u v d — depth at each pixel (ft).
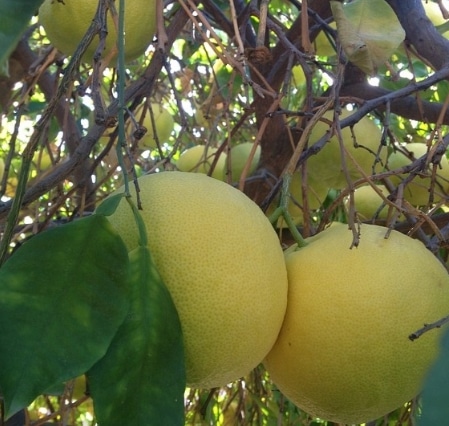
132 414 1.04
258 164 2.62
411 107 2.57
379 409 1.29
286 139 2.47
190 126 3.23
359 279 1.25
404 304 1.24
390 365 1.24
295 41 2.37
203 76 3.62
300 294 1.28
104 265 1.06
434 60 2.11
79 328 1.02
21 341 1.00
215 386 1.26
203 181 1.26
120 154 1.16
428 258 1.31
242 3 2.51
